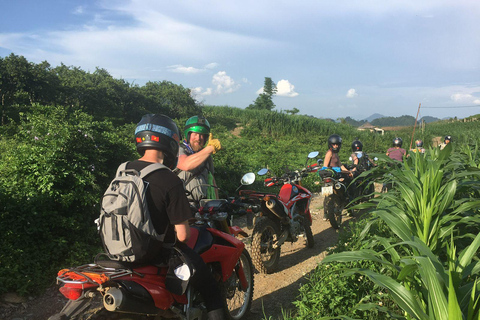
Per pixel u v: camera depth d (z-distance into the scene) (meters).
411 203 3.97
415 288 3.10
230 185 10.30
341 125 40.34
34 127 6.80
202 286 2.78
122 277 2.25
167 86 40.41
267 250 5.33
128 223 2.22
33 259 4.91
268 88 94.31
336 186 7.31
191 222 3.40
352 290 3.74
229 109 48.84
